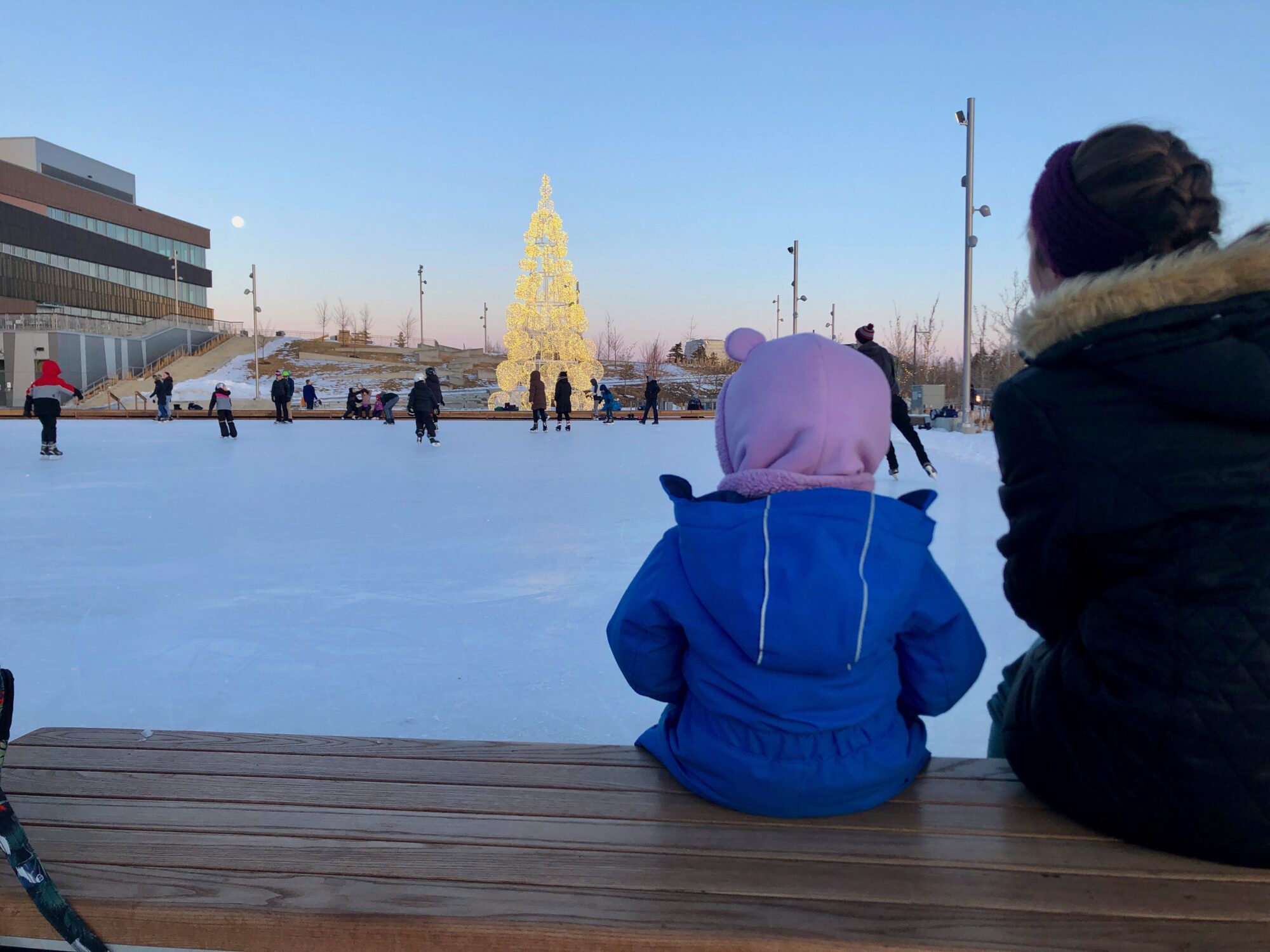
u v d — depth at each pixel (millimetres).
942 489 7754
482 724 2680
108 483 9070
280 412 23656
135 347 49438
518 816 1572
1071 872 1371
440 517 6688
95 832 1546
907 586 1390
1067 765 1446
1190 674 1269
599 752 1825
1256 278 1191
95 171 76375
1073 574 1421
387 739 1910
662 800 1619
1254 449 1230
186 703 2846
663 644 1574
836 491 1412
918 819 1531
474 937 1273
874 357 8500
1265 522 1233
